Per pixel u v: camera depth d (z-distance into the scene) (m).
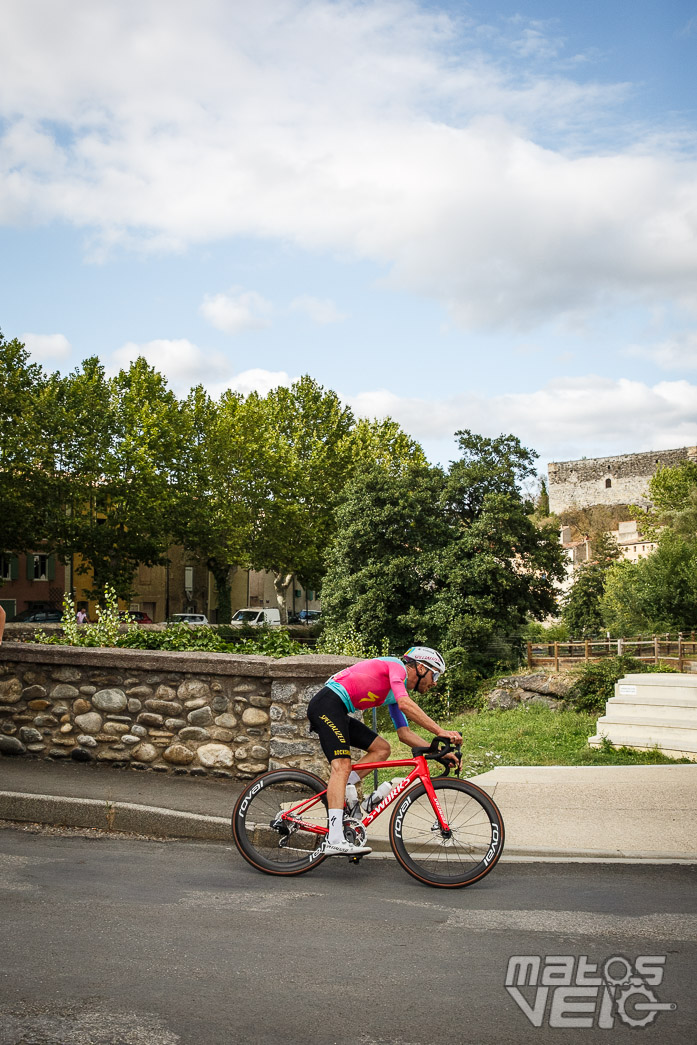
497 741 12.41
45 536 41.28
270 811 5.62
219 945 4.14
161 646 10.52
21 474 41.00
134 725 7.83
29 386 41.91
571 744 11.99
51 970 3.76
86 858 5.66
